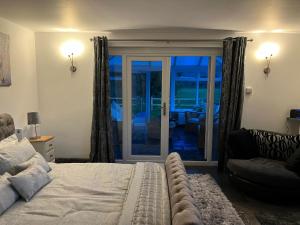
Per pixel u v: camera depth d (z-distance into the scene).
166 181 2.10
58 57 3.87
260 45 3.75
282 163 3.04
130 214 1.54
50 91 3.95
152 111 4.12
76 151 4.09
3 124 2.69
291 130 3.90
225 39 3.63
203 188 3.11
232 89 3.67
